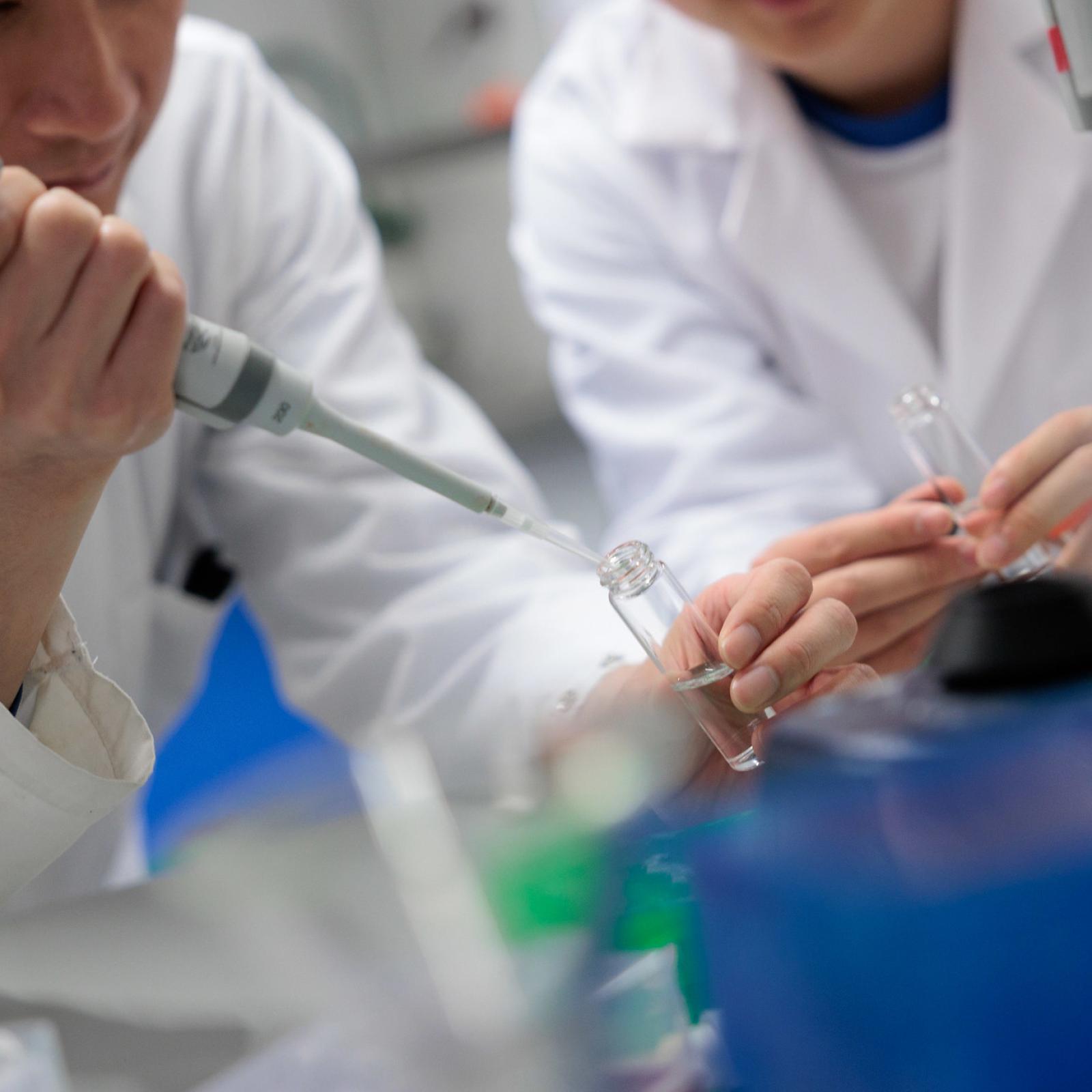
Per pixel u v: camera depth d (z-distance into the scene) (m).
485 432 1.31
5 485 0.65
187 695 1.36
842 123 1.37
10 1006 0.55
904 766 0.29
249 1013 0.47
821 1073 0.30
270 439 1.21
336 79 4.54
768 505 1.32
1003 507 0.75
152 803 1.33
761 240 1.36
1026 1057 0.29
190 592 1.31
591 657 0.90
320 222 1.32
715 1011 0.35
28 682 0.75
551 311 1.54
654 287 1.48
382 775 0.59
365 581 1.17
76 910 0.65
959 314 1.29
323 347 1.24
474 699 1.03
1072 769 0.29
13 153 0.84
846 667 0.65
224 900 0.55
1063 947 0.28
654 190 1.46
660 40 1.47
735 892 0.32
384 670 1.12
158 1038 0.49
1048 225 1.25
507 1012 0.40
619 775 0.52
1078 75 0.72
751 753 0.58
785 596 0.65
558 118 1.57
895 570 0.76
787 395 1.41
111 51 0.86
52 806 0.72
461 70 4.56
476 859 0.48
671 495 1.38
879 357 1.36
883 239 1.39
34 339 0.59
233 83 1.30
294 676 1.20
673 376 1.43
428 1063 0.40
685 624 0.65
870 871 0.29
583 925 0.42
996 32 1.24
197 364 0.62
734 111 1.38
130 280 0.58
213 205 1.23
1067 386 1.29
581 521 3.44
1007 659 0.31
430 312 4.73
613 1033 0.38
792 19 1.22
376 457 0.68
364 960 0.46
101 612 1.12
